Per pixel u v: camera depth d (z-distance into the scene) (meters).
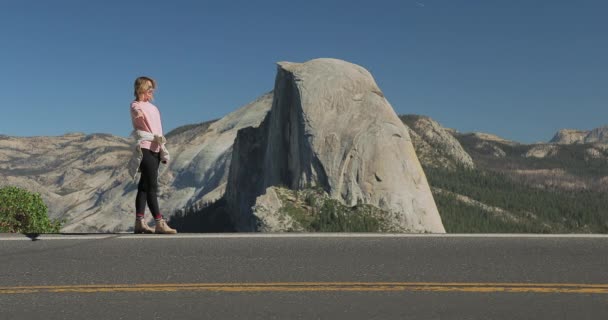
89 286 5.29
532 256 6.53
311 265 6.11
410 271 5.84
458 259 6.38
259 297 4.92
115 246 7.02
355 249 6.88
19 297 4.93
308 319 4.33
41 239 7.42
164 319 4.33
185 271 5.85
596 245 7.12
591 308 4.57
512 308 4.58
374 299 4.85
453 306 4.64
